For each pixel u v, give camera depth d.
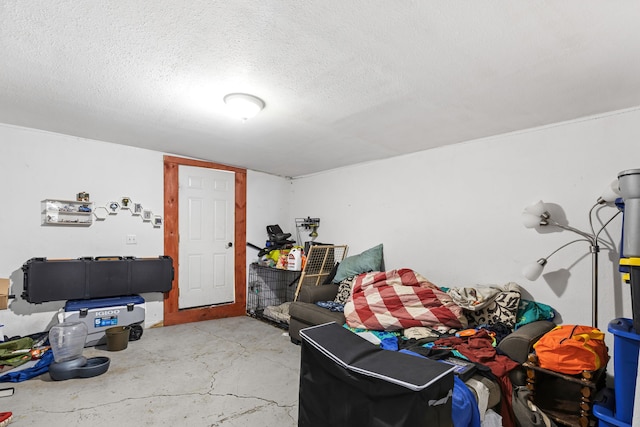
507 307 2.52
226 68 1.83
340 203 4.41
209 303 4.27
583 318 2.38
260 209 4.84
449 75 1.87
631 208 1.42
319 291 3.55
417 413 0.96
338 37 1.52
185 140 3.33
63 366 2.44
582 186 2.42
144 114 2.58
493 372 1.82
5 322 2.92
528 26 1.42
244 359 2.92
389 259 3.75
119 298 3.36
